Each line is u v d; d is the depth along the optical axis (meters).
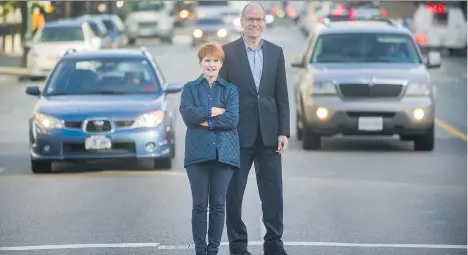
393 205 19.05
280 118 14.09
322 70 27.22
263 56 14.02
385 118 26.59
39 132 22.83
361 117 26.59
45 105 23.27
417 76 26.78
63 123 22.73
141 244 15.45
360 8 86.12
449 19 67.38
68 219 17.59
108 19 67.19
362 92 26.64
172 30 89.69
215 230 13.47
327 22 30.19
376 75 26.67
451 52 68.44
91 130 22.72
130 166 24.23
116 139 22.70
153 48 80.44
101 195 20.08
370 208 18.72
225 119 13.39
